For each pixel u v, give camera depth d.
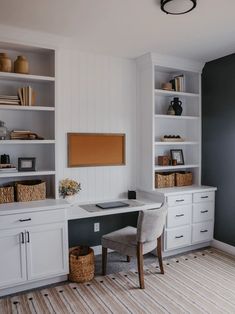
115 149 3.65
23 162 2.93
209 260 3.43
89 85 3.44
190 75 4.08
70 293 2.65
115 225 3.75
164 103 3.99
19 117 3.05
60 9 2.29
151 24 2.60
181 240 3.55
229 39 2.99
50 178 3.21
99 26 2.64
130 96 3.74
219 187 3.76
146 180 3.68
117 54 3.50
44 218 2.68
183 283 2.86
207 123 3.90
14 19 2.48
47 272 2.72
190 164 4.09
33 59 3.09
